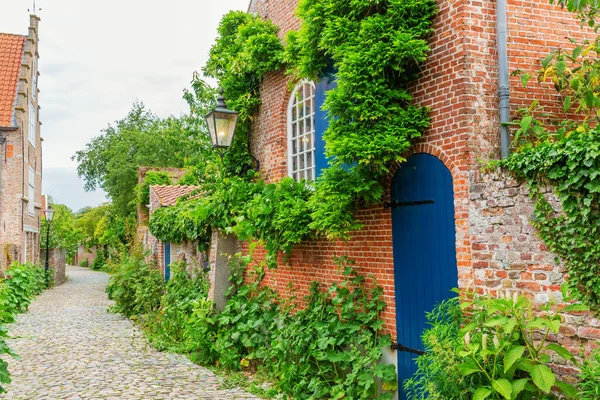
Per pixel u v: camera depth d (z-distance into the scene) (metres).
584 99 5.41
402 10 5.77
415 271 5.89
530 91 5.85
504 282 4.75
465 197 5.25
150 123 47.09
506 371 3.92
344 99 5.93
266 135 10.05
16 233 22.97
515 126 5.62
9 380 6.15
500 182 4.83
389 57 5.65
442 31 5.72
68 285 27.92
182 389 7.35
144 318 13.72
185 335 10.07
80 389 7.33
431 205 5.70
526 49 5.90
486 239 4.95
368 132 5.83
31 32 27.17
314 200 6.84
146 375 8.18
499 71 5.57
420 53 5.60
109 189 38.66
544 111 5.91
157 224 15.41
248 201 9.50
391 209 6.29
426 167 5.80
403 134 5.69
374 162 5.68
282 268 9.06
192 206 11.97
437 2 5.81
